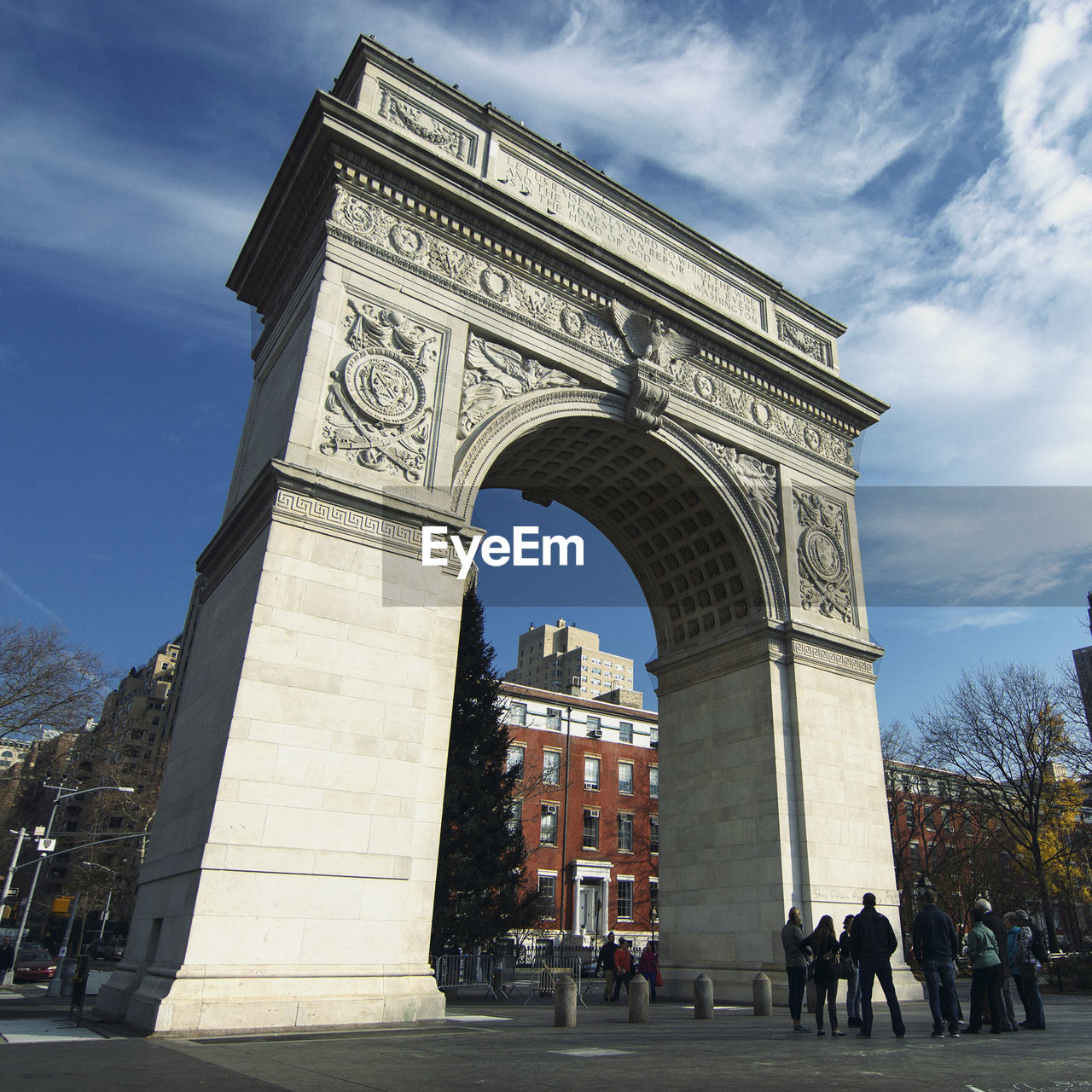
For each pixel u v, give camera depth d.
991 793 48.44
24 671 43.47
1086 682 46.81
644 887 60.09
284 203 23.67
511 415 23.06
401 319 21.81
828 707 26.92
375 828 16.83
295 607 17.48
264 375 25.02
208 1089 8.18
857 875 25.14
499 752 37.22
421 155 22.95
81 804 68.75
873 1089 8.08
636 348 26.58
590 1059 10.79
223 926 14.73
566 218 27.20
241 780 15.77
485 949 32.31
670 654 30.69
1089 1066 9.88
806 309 33.53
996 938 15.15
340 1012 15.03
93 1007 20.08
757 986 20.05
